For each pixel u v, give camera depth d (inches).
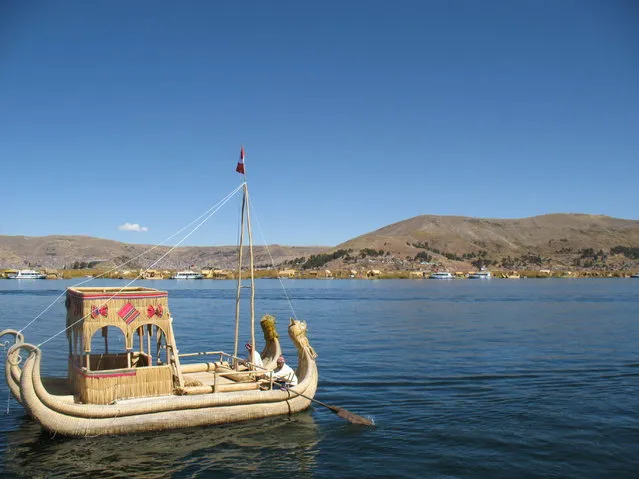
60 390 726.5
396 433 711.1
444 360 1261.1
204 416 709.3
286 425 733.9
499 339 1681.8
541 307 3240.7
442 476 577.0
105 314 671.1
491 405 844.6
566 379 1034.1
